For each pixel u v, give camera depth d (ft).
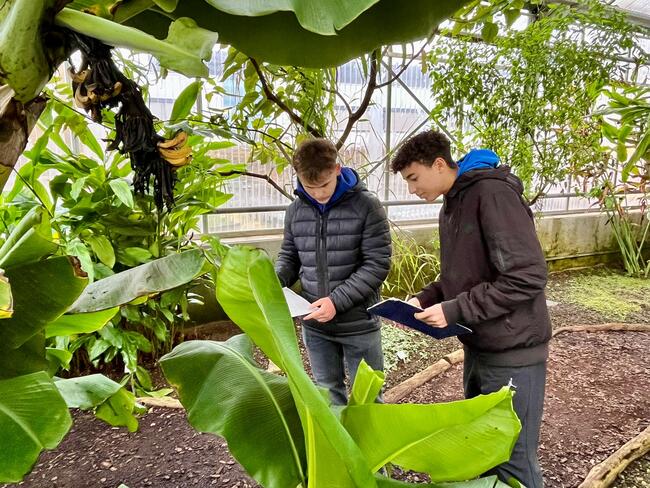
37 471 5.79
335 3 1.81
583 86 11.13
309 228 5.80
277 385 3.01
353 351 5.86
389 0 3.02
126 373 8.11
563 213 16.93
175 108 6.81
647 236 18.08
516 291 4.02
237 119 8.50
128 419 3.83
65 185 7.48
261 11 1.77
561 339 10.61
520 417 4.34
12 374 2.38
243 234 11.85
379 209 5.60
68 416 2.21
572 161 12.35
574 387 8.38
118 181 6.83
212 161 8.26
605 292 14.26
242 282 1.99
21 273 2.31
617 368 9.17
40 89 1.61
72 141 9.50
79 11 1.69
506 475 4.41
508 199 4.10
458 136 11.57
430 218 14.66
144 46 1.64
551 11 11.04
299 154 5.17
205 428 2.74
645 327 11.22
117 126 1.79
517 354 4.25
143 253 7.63
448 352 9.89
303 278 6.03
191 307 10.46
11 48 1.48
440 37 10.51
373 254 5.54
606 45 10.80
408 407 2.53
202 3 2.87
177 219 8.23
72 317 3.04
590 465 6.17
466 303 4.17
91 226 7.48
